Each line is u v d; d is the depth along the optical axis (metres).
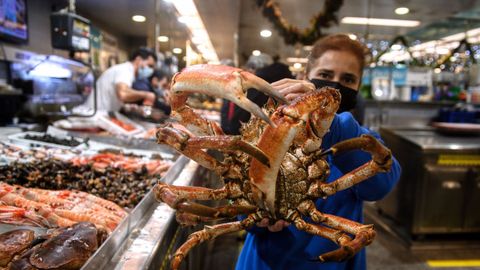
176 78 0.82
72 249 0.92
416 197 3.27
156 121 3.91
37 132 2.92
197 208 0.83
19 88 3.11
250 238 1.40
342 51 1.35
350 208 1.27
